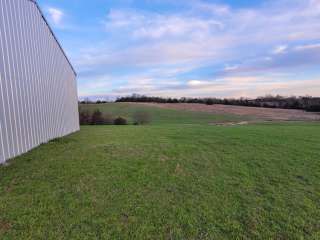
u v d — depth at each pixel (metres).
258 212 3.01
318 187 3.95
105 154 5.91
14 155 5.19
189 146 7.40
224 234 2.50
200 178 4.30
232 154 6.35
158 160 5.49
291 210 3.09
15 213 2.75
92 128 15.98
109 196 3.35
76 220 2.65
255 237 2.47
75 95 13.84
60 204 3.03
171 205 3.14
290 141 8.78
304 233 2.56
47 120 7.75
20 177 3.98
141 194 3.46
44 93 7.46
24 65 5.88
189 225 2.65
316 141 8.85
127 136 9.99
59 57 9.62
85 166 4.77
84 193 3.41
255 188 3.86
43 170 4.39
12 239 2.25
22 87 5.71
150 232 2.48
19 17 5.69
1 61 4.71
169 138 9.30
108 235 2.38
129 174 4.36
